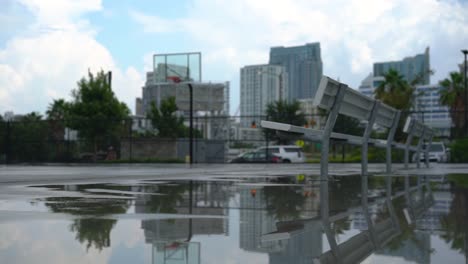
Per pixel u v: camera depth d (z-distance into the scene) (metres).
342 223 3.72
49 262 2.45
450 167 16.84
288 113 34.69
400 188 6.95
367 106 9.32
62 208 4.56
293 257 2.56
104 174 11.12
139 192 6.28
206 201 5.20
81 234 3.21
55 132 40.78
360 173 11.66
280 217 4.02
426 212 4.30
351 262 2.45
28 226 3.52
